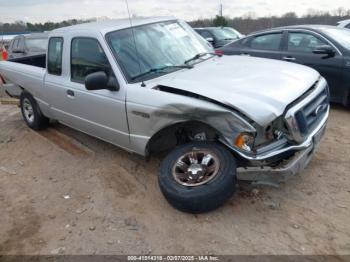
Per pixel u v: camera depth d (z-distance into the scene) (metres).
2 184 4.49
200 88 3.40
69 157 5.06
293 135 3.14
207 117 3.28
